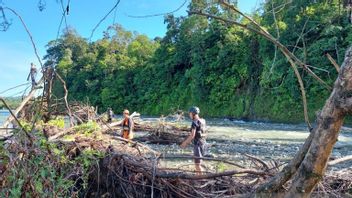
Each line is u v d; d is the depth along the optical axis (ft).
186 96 163.94
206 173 16.11
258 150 45.37
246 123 115.44
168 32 177.47
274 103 123.24
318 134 6.84
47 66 15.40
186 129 52.75
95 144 17.76
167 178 15.61
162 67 175.73
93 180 16.71
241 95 139.23
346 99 6.41
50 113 26.13
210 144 50.31
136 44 202.69
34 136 12.30
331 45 51.90
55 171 12.76
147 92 179.42
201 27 150.51
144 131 60.80
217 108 149.18
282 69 63.67
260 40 123.44
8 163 10.94
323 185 15.84
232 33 138.82
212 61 148.87
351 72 6.50
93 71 193.67
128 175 16.26
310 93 108.17
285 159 36.78
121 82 187.21
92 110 42.78
